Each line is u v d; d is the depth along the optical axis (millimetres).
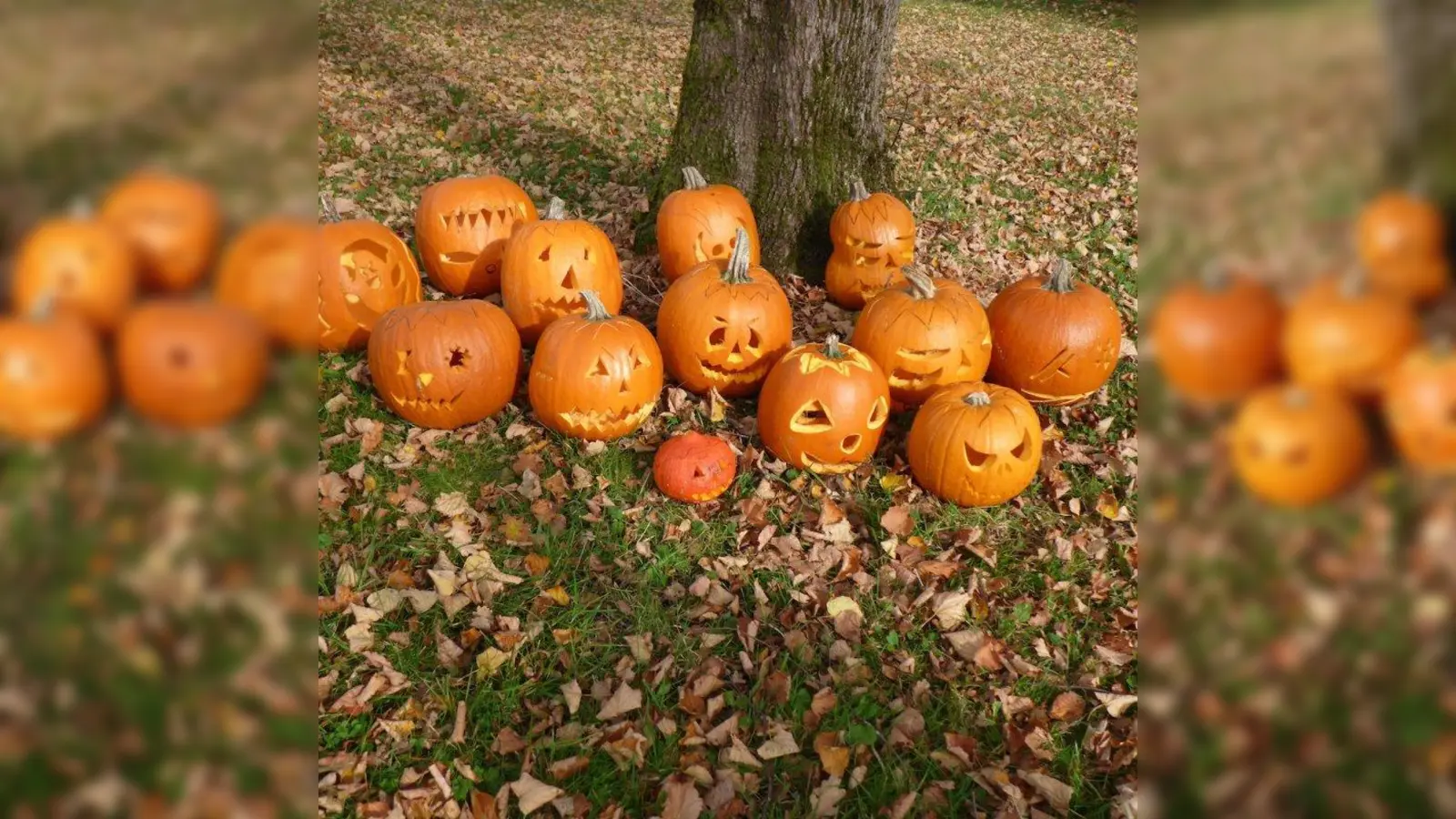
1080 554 3576
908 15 17141
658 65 11500
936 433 3682
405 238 5707
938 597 3355
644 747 2809
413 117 7914
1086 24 17375
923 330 4000
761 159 5512
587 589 3354
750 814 2650
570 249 4406
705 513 3725
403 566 3379
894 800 2701
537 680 3006
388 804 2619
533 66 10484
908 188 7223
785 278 5543
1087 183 7754
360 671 2957
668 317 4230
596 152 7613
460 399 3914
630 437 4105
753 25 5281
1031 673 3088
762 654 3129
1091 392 4344
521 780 2680
